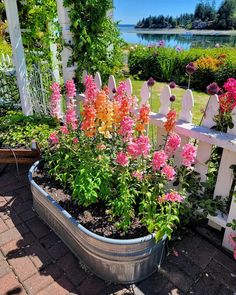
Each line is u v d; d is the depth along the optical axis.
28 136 2.83
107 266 1.64
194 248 1.95
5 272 1.76
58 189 2.13
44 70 3.96
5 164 3.01
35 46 4.14
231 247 1.90
